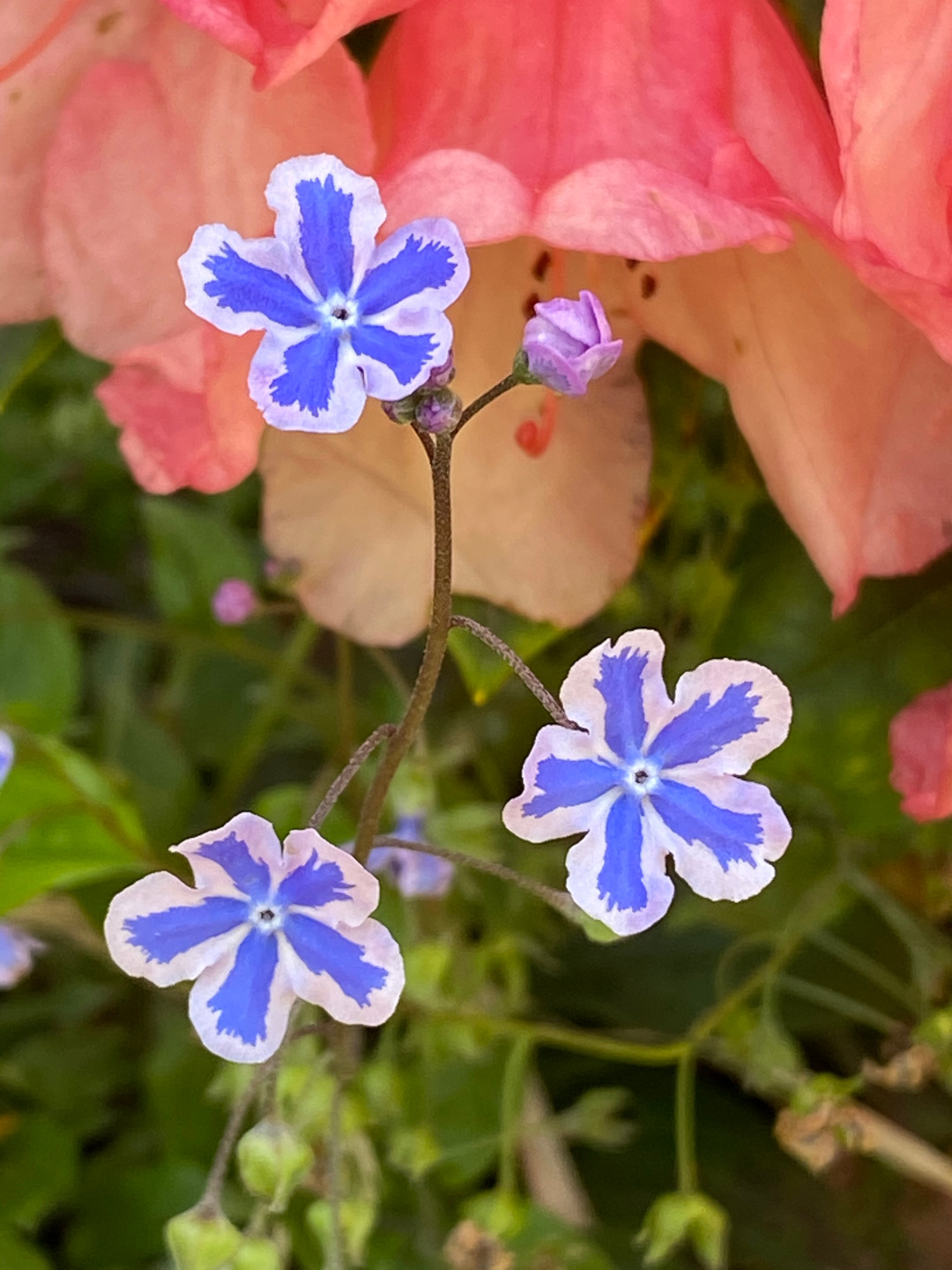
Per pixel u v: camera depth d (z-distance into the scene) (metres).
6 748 0.10
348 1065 0.10
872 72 0.08
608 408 0.10
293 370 0.07
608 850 0.08
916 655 0.11
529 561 0.10
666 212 0.08
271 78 0.08
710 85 0.08
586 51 0.08
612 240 0.08
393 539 0.10
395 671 0.12
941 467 0.09
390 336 0.07
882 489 0.09
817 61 0.10
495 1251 0.11
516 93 0.08
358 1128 0.10
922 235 0.08
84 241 0.09
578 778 0.08
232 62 0.08
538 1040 0.12
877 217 0.08
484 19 0.08
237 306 0.07
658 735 0.08
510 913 0.12
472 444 0.10
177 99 0.09
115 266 0.09
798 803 0.12
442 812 0.12
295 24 0.08
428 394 0.07
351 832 0.11
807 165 0.08
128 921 0.08
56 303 0.09
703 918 0.12
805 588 0.11
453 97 0.08
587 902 0.08
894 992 0.12
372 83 0.09
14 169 0.09
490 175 0.08
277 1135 0.09
